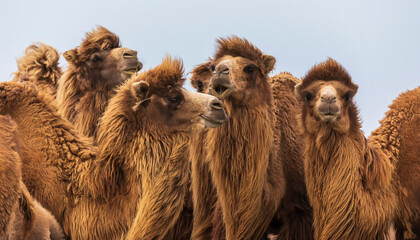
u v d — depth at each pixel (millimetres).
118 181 18828
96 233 18422
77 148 19078
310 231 24234
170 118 19344
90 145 19656
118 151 18938
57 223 18297
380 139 23844
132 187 18781
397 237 24250
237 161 22797
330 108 21281
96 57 29234
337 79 22875
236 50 23922
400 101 24906
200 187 24281
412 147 23594
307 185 22656
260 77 23844
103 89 29062
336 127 21766
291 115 25578
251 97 23172
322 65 23266
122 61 29172
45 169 18641
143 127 19094
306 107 22844
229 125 22906
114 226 18469
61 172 18719
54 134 19047
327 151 21969
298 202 24500
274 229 25047
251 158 22828
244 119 22969
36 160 18609
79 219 18484
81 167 18719
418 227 23484
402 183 23422
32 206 16734
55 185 18609
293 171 24625
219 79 22656
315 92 22594
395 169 23438
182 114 19500
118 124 19047
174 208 18984
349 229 21484
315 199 22266
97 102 28844
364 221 21438
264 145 23078
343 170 21719
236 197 22766
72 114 28875
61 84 29547
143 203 18516
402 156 23641
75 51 29359
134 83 19016
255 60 23750
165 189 18859
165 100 19406
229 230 22781
